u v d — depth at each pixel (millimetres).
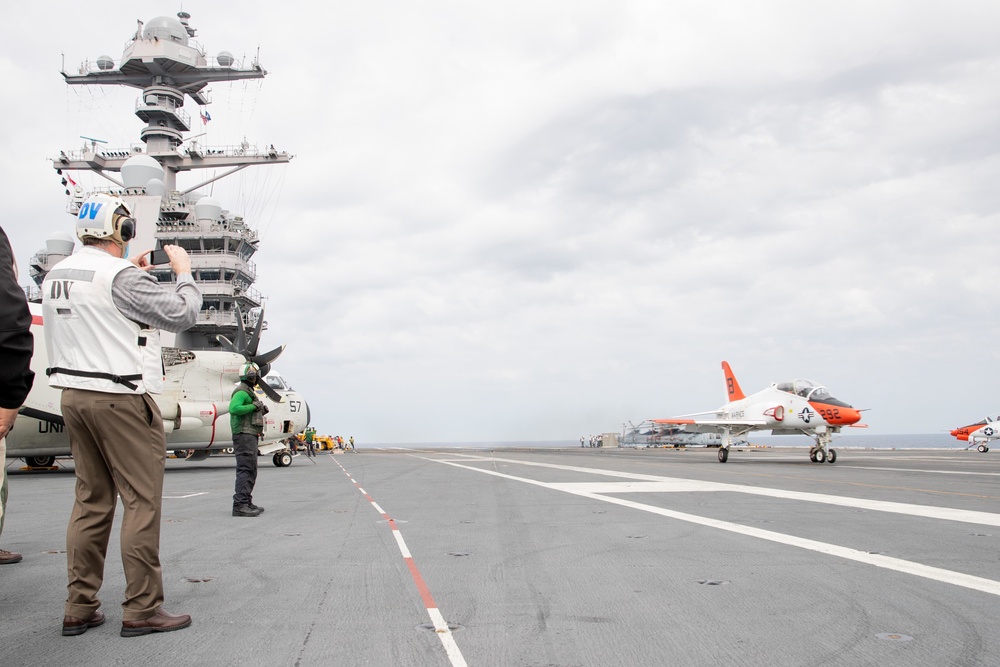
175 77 41906
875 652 3455
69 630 3799
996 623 3947
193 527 8055
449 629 3904
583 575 5297
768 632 3811
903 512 8867
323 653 3482
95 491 3914
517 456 37688
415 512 9430
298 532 7602
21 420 18812
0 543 6941
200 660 3381
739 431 27375
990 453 42562
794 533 7180
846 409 23938
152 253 4438
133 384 3822
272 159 44375
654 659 3377
